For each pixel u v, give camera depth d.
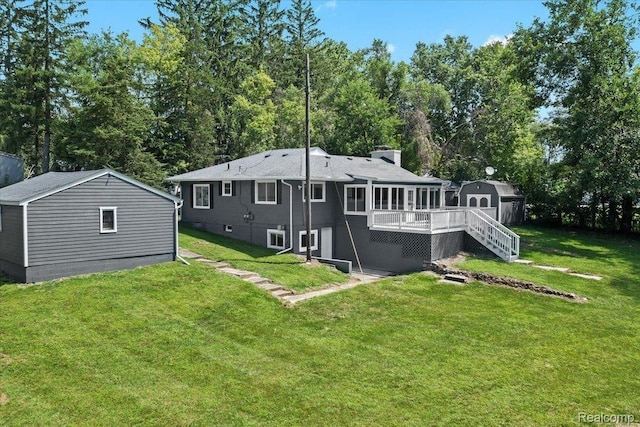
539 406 7.68
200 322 11.44
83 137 29.84
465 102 47.59
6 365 8.80
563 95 29.39
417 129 40.59
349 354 9.82
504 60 32.41
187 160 37.91
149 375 8.60
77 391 7.96
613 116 25.70
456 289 15.55
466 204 33.12
